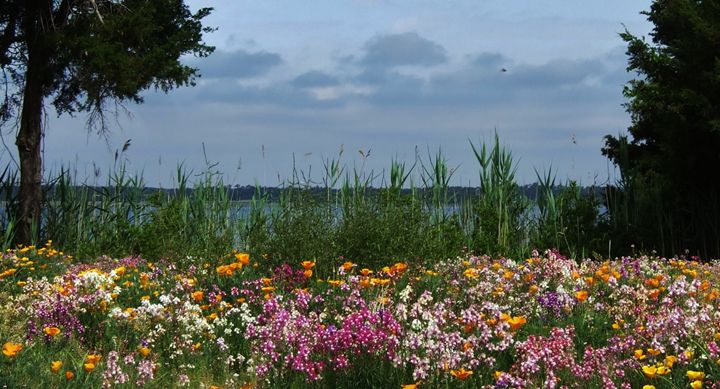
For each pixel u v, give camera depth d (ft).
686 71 57.77
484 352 18.20
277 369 18.25
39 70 57.26
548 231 52.65
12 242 56.95
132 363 18.83
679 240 55.93
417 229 37.37
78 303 21.90
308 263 27.25
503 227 51.90
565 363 16.75
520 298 25.02
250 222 46.62
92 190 57.16
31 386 16.71
